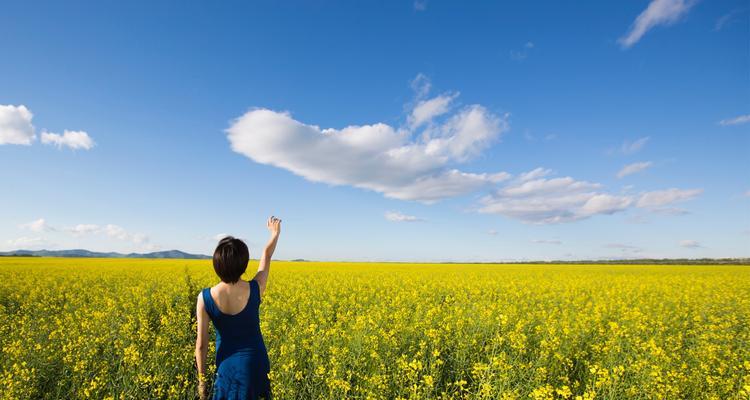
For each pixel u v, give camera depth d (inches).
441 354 277.3
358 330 296.7
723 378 248.5
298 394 209.9
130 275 805.2
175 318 349.1
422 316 384.2
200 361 134.1
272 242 153.8
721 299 559.8
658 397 202.8
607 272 1302.9
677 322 409.1
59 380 225.3
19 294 531.5
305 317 373.4
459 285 679.1
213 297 130.6
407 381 223.3
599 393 210.4
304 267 1378.0
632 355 265.6
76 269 996.6
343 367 235.3
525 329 334.3
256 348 133.9
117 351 259.3
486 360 259.8
